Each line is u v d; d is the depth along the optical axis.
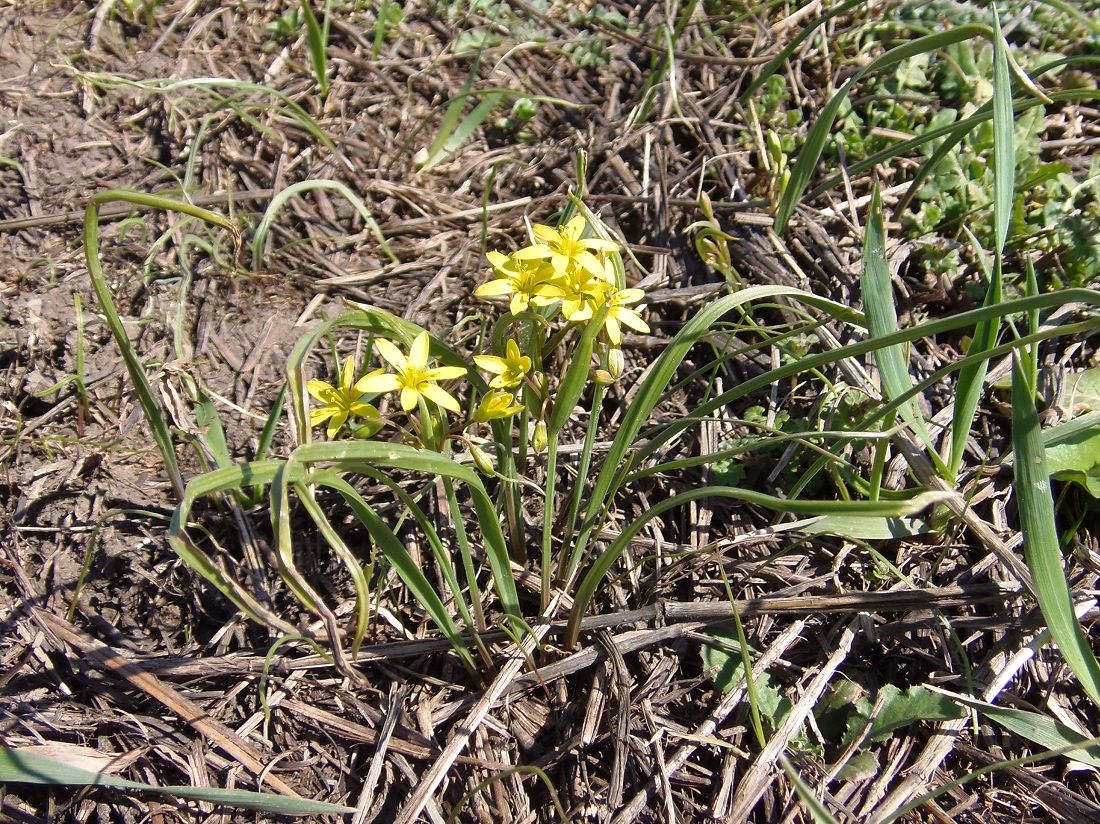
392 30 0.44
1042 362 0.35
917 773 0.27
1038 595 0.24
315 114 0.41
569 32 0.44
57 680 0.28
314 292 0.37
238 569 0.30
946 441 0.33
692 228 0.36
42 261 0.37
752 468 0.33
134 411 0.33
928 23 0.43
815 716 0.28
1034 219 0.37
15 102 0.41
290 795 0.27
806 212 0.38
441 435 0.25
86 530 0.31
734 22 0.43
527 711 0.28
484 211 0.33
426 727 0.27
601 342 0.25
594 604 0.30
